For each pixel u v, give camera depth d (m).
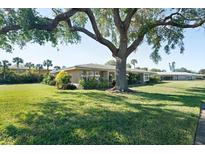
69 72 27.55
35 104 10.04
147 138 5.39
